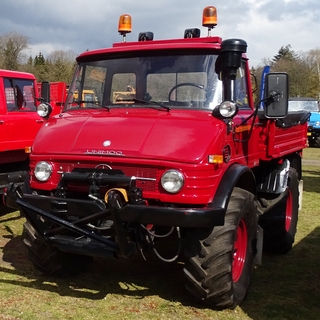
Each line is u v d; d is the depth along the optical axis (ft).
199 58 14.57
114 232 12.57
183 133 12.46
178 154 11.93
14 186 12.89
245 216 13.69
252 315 13.25
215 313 13.21
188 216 11.44
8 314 12.56
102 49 15.79
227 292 12.72
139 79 15.06
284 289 15.28
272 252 19.24
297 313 13.53
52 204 12.44
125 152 12.28
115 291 14.60
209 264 12.41
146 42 16.03
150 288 14.93
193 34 16.56
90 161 12.67
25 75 25.80
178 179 11.76
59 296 14.01
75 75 16.15
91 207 12.01
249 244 14.30
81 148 12.84
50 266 15.07
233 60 13.51
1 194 24.58
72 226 12.14
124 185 11.98
